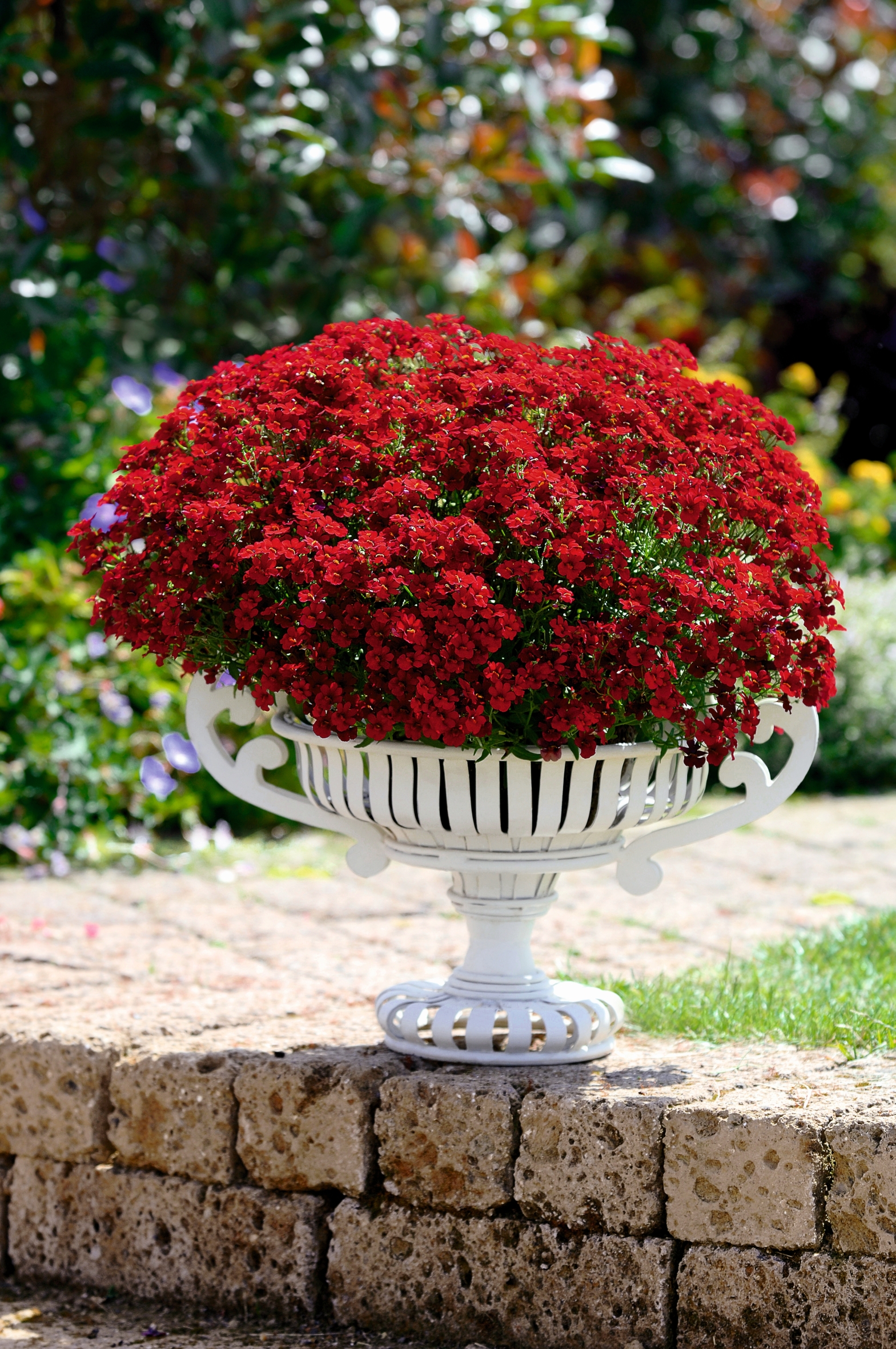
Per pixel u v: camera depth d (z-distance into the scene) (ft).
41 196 22.40
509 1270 8.12
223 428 8.42
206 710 8.90
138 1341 8.36
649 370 8.68
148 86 19.08
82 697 16.44
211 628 8.21
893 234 41.42
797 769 8.44
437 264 23.82
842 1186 7.34
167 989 10.52
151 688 16.94
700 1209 7.66
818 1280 7.42
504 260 25.90
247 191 22.08
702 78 37.93
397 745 7.88
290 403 8.16
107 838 15.94
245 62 19.70
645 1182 7.80
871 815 18.57
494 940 8.72
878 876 14.93
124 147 22.35
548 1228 8.02
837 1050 8.73
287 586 7.95
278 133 21.45
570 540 7.34
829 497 25.40
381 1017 8.93
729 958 10.32
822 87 40.91
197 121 19.01
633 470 7.64
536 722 7.80
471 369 8.63
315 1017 9.78
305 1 19.86
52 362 19.54
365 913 13.32
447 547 7.29
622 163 22.61
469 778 7.93
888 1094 7.76
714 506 7.82
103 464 18.38
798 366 29.68
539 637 7.81
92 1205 9.16
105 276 21.27
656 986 10.03
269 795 8.86
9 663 16.14
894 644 21.56
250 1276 8.70
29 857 15.43
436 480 7.87
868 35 39.73
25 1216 9.39
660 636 7.34
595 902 13.74
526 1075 8.36
